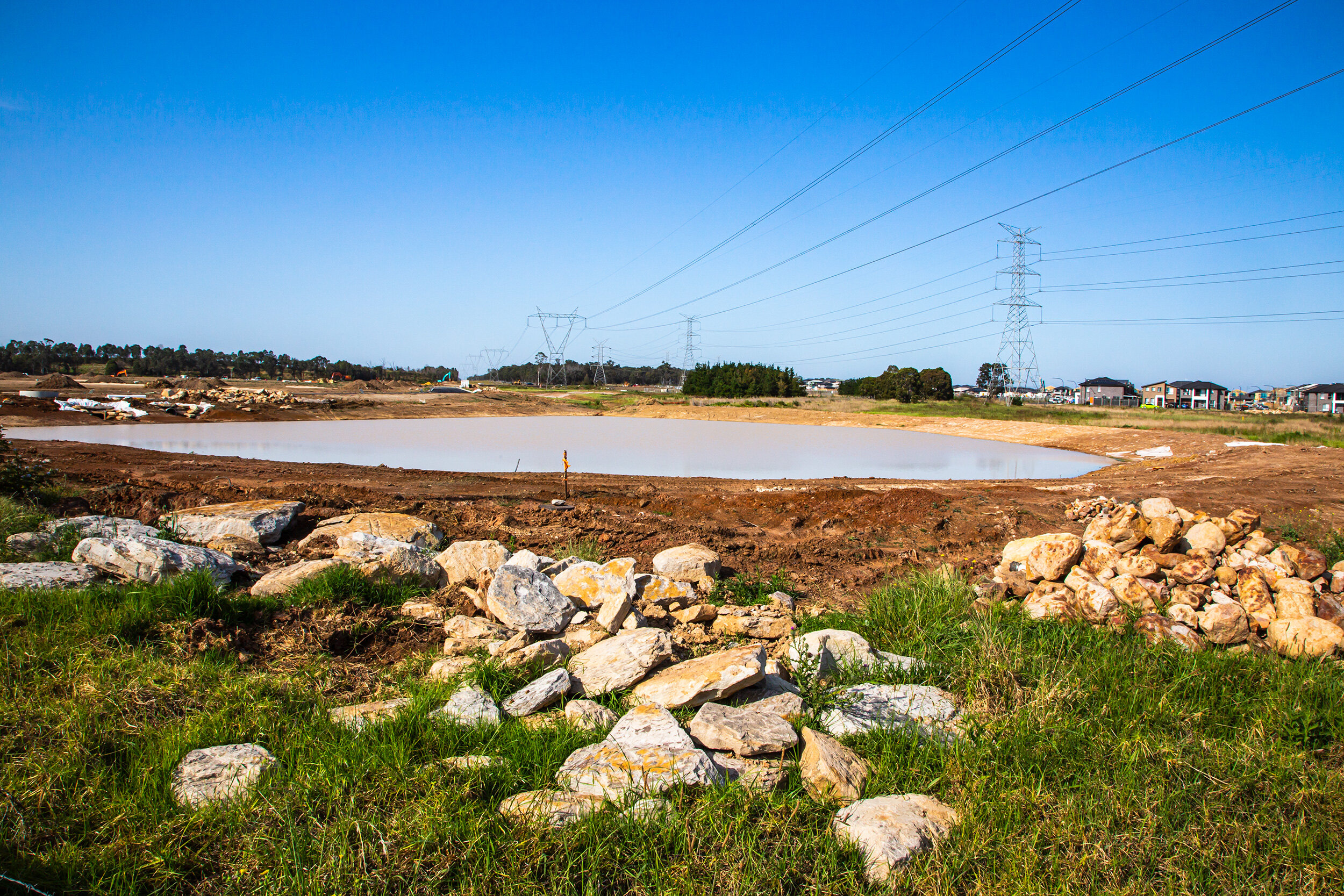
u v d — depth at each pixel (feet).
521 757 14.26
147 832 11.53
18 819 11.44
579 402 234.17
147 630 19.26
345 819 11.76
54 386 177.99
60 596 20.22
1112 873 11.65
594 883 10.73
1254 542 25.35
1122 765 14.79
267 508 32.53
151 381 247.50
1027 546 28.53
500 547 27.14
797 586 30.45
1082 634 21.84
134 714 15.12
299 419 155.02
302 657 19.54
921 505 47.75
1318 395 325.21
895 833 12.01
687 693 16.58
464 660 19.48
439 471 66.28
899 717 16.49
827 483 66.13
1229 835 12.75
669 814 12.19
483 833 11.54
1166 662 19.79
